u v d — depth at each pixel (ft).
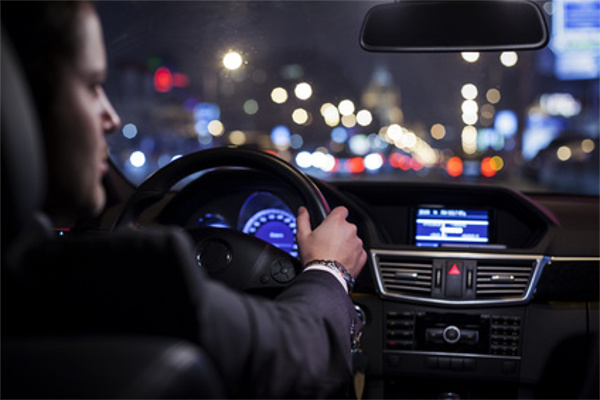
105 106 2.79
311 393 3.05
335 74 31.73
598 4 62.69
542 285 8.04
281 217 7.62
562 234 8.21
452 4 8.34
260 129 101.86
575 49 64.03
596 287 8.04
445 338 8.10
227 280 5.09
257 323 2.91
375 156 68.80
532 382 8.09
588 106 109.50
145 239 2.51
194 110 62.95
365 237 8.28
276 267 5.09
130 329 2.63
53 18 2.48
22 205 2.27
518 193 8.81
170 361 2.13
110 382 2.02
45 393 1.98
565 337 8.03
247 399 2.92
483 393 8.34
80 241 2.56
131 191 9.34
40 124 2.49
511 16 8.36
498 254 8.09
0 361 2.09
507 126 90.99
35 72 2.47
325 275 3.64
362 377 5.65
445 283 8.12
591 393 8.04
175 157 5.49
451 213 8.94
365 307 8.30
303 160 63.52
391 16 8.51
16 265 2.56
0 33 2.28
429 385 8.44
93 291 2.57
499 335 8.10
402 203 9.25
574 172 70.54
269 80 86.69
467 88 128.47
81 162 2.57
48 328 2.67
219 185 7.54
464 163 69.31
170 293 2.54
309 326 3.15
